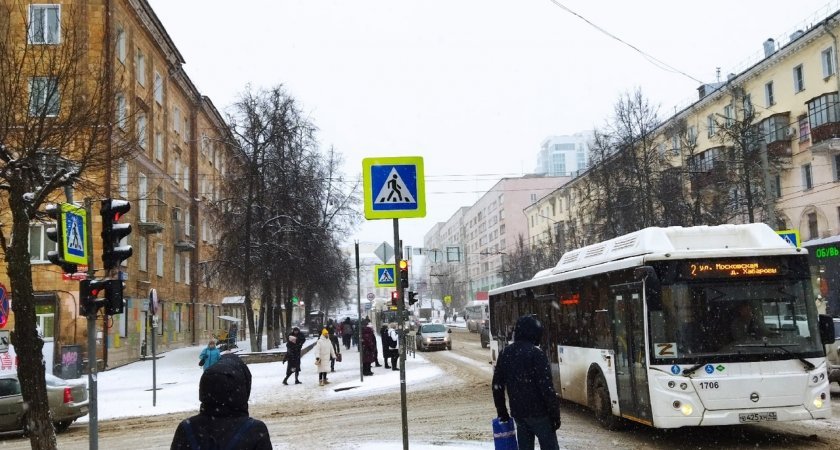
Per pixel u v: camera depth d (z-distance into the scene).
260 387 21.17
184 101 44.34
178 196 42.22
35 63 10.77
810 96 37.03
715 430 10.73
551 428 6.16
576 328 12.58
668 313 9.27
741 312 9.29
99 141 11.35
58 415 13.70
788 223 38.88
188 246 41.06
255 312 67.94
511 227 100.56
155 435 12.92
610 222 38.03
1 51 10.39
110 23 28.23
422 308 88.44
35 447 8.84
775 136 38.41
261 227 32.69
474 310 62.16
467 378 21.00
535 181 101.56
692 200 38.28
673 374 9.05
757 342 9.16
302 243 33.75
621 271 10.41
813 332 9.27
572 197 69.19
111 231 8.30
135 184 32.34
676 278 9.37
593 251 12.50
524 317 6.55
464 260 129.25
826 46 35.78
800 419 8.92
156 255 37.06
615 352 10.65
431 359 30.05
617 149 37.06
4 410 13.45
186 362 32.03
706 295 9.32
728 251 9.52
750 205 31.61
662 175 36.22
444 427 12.00
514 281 68.50
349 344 38.75
